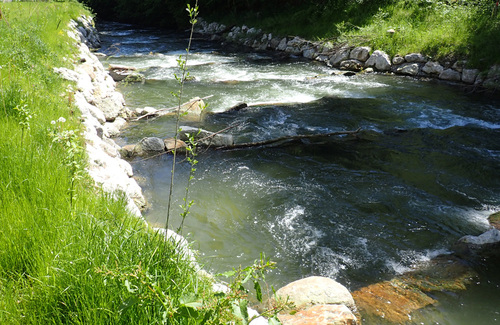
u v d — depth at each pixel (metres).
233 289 2.06
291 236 5.12
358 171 7.13
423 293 4.09
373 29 17.92
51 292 2.30
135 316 2.14
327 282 3.80
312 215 5.63
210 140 8.02
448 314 3.79
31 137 4.30
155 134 8.59
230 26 26.52
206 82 13.77
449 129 9.41
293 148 8.11
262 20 25.00
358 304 3.87
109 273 2.13
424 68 15.04
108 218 3.32
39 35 10.22
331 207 5.86
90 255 2.49
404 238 5.15
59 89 7.17
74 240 2.72
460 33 15.27
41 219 2.96
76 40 14.05
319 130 9.23
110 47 21.61
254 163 7.34
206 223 5.33
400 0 19.36
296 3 24.53
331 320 3.24
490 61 13.59
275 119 9.91
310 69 16.55
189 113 10.12
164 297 2.00
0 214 2.94
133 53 20.31
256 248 4.85
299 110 10.69
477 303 3.96
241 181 6.59
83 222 2.97
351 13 20.58
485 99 11.99
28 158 3.79
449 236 5.21
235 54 20.42
